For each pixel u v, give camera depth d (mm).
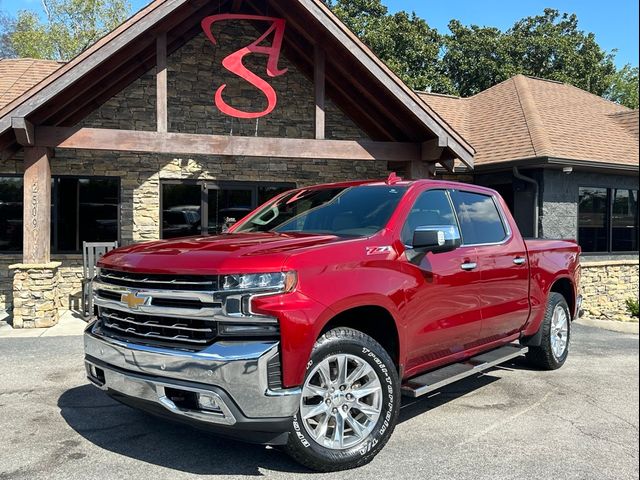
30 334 8469
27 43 33531
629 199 14336
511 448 4188
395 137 11695
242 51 10594
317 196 5367
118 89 11445
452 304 4703
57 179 11289
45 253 9234
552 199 12836
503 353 5562
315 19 9305
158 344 3600
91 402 5168
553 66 33188
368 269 3984
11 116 8336
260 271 3461
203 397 3404
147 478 3627
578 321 11023
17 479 3592
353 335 3865
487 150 13680
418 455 4043
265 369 3363
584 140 13867
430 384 4387
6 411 4918
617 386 5895
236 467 3805
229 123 12281
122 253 4168
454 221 5105
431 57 30562
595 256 13719
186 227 11961
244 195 12336
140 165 11609
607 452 4129
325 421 3727
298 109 12711
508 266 5465
